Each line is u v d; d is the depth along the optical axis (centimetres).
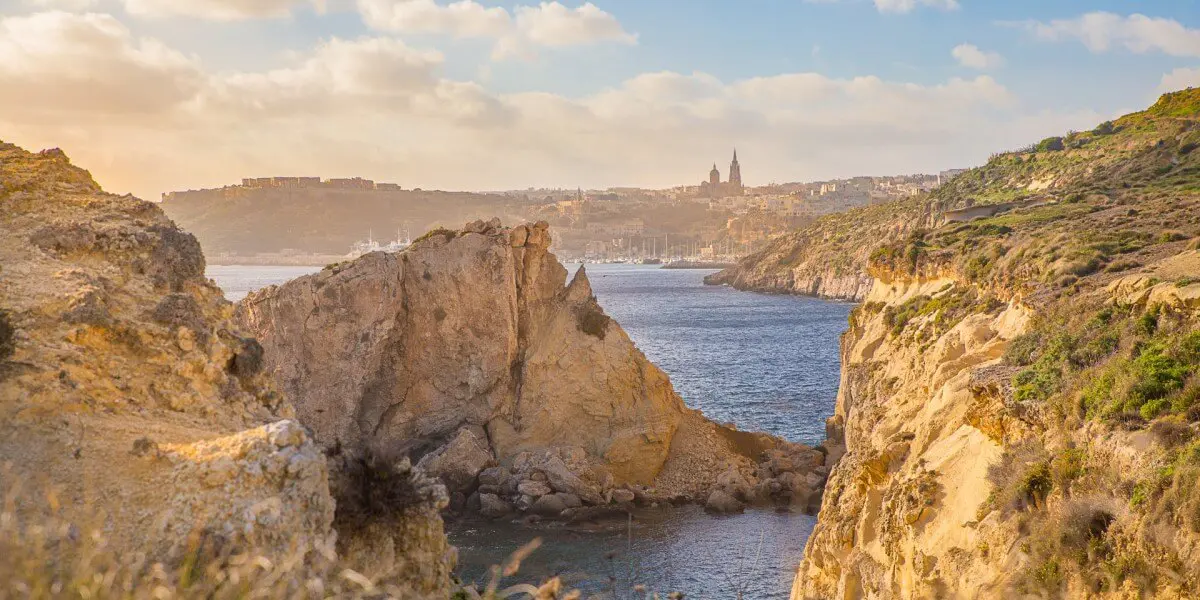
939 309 4406
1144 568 1402
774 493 4612
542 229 5131
